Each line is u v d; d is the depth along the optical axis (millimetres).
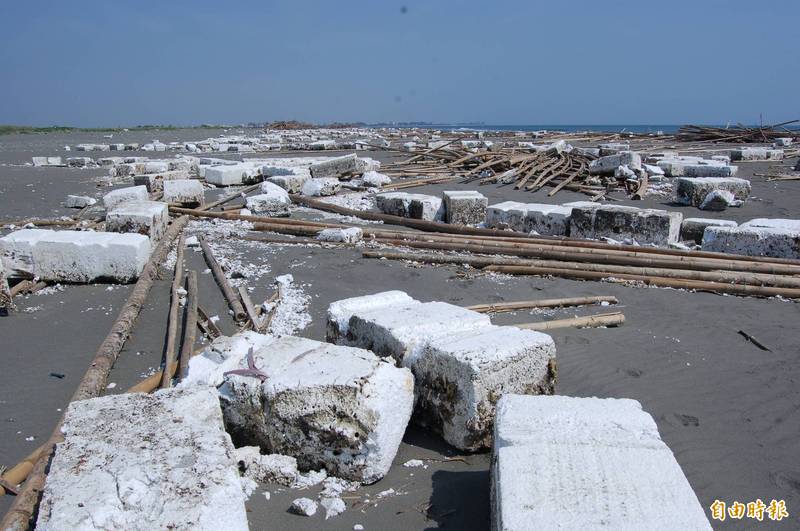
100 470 2705
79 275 7457
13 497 3396
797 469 3740
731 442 4043
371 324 4367
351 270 8148
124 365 5230
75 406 3264
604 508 2529
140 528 2455
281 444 3689
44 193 14898
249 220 11234
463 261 8469
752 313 6590
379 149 29906
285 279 7578
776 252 8648
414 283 7645
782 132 33438
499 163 18797
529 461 2838
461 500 3385
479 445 3799
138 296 6602
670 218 9367
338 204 13625
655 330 6066
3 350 5570
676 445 4000
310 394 3559
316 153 28438
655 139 35750
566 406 3322
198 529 2484
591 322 6129
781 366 5230
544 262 8164
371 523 3205
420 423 4129
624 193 14977
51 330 6066
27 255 7336
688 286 7410
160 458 2795
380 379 3643
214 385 3990
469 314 4527
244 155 27469
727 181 13297
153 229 9164
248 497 3404
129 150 30109
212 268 7898
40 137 43062
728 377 5020
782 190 15289
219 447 2912
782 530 3158
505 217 10922
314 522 3207
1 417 4367
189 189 12852
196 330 5902
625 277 7668
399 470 3693
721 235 8984
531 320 6348
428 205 11805
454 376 3811
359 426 3500
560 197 14453
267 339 4418
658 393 4727
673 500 2582
